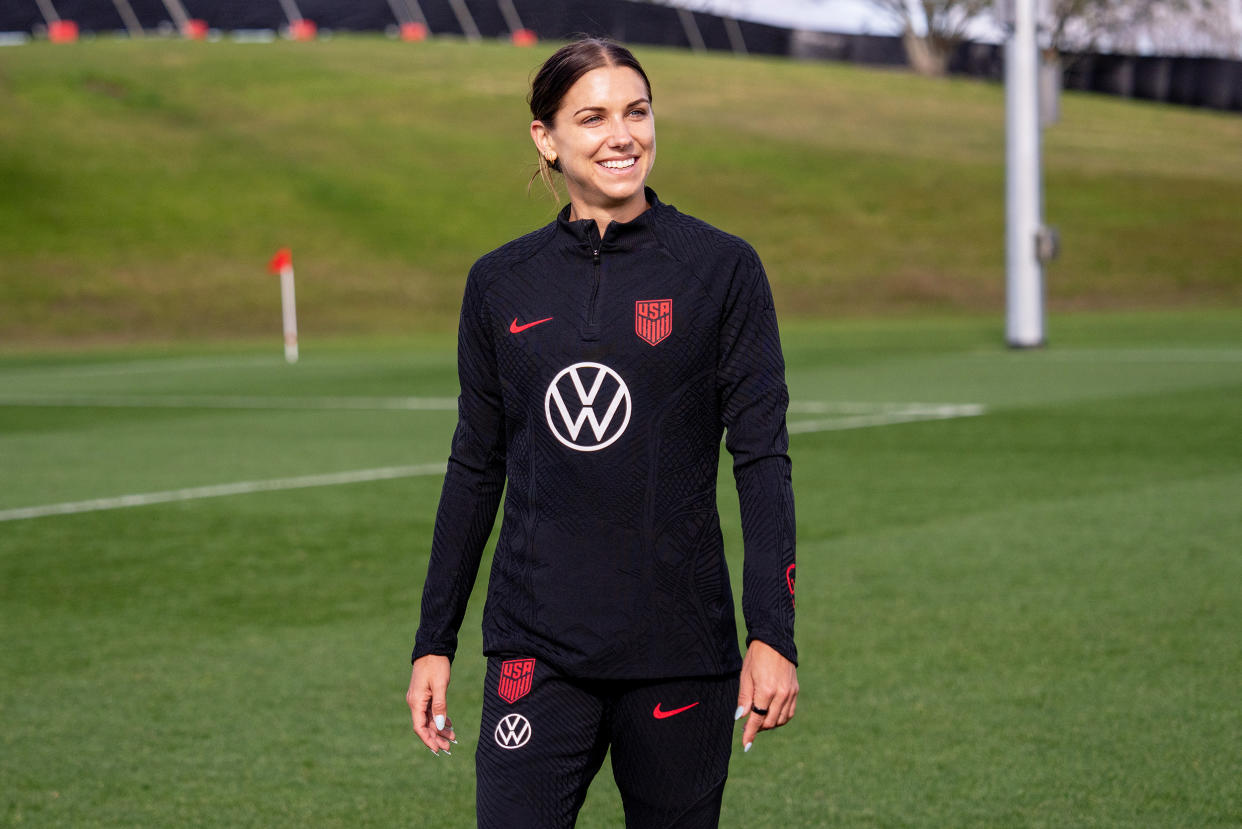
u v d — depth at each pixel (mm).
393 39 50812
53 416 12969
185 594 5891
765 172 36312
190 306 27328
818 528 7012
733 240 2086
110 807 3537
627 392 2033
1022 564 6090
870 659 4727
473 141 37531
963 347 18547
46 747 3990
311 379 16406
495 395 2193
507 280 2119
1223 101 51406
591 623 2068
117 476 9258
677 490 2066
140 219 31359
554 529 2082
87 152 34406
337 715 4262
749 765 3777
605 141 2072
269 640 5141
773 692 2010
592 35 2197
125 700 4430
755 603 2035
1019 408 11727
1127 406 11633
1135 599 5445
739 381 2068
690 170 36125
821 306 28109
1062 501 7594
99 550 6840
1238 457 8922
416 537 7051
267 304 27641
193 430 11711
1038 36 17750
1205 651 4727
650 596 2064
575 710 2119
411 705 2264
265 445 10680
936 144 40094
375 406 13281
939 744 3898
